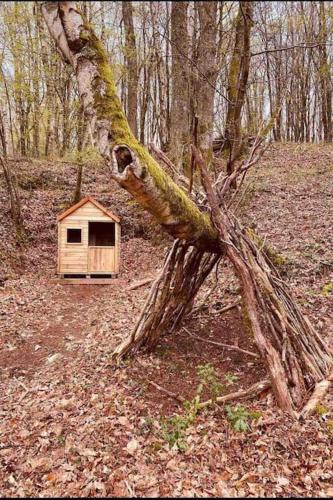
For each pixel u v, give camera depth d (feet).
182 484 8.57
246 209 28.02
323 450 9.09
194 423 10.39
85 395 12.21
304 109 60.54
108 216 25.90
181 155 24.94
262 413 10.36
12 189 29.35
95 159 28.50
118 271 25.88
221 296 18.84
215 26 16.66
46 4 6.68
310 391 11.11
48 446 10.05
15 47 29.09
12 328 18.24
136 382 12.65
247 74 14.21
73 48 7.01
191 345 15.23
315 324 15.03
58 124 43.70
